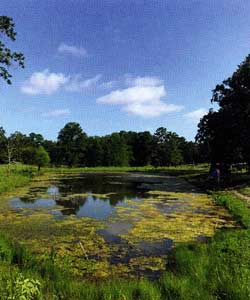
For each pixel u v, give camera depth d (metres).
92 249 14.88
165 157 111.81
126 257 13.88
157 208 25.22
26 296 7.28
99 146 111.31
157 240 16.36
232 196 29.22
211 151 49.25
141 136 122.19
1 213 23.03
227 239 14.84
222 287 9.52
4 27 23.30
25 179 48.50
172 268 12.59
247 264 11.49
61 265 12.54
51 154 112.44
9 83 24.42
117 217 21.83
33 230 18.14
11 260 11.93
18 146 60.38
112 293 9.27
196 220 20.78
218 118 44.34
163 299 9.17
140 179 55.50
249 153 43.16
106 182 49.00
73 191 36.53
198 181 47.06
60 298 8.90
